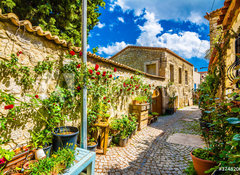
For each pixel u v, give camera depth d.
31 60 2.26
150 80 7.41
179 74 12.30
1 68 1.91
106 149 3.38
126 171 2.65
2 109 1.93
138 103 5.52
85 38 2.68
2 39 1.90
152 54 9.78
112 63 4.27
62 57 2.81
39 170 1.64
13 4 4.18
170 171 2.63
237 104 1.78
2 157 1.69
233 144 1.11
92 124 3.38
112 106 4.45
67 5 5.87
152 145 3.90
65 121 2.93
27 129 2.24
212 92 3.03
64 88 2.78
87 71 2.99
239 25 2.52
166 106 9.39
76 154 2.18
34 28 2.17
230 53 2.97
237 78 1.58
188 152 3.42
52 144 2.49
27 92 2.23
